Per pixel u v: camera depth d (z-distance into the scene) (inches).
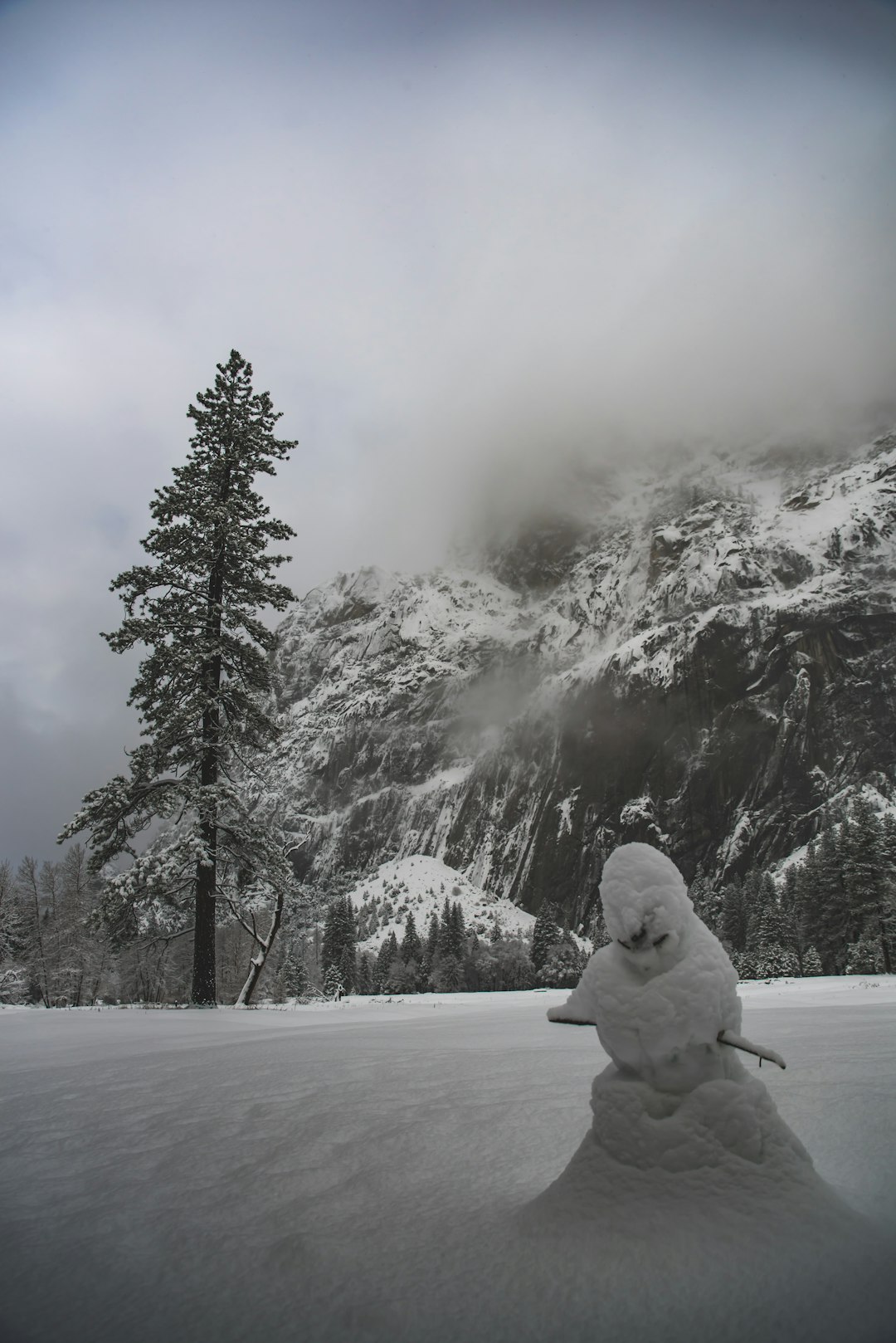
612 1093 115.5
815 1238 95.3
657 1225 100.8
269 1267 108.7
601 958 121.6
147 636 783.1
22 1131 198.7
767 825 7864.2
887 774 7736.2
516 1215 116.6
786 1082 191.9
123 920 732.0
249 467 872.9
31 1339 94.2
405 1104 197.8
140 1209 137.3
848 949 2591.0
